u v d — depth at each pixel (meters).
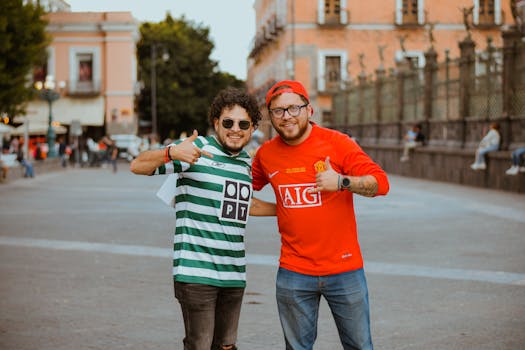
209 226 3.88
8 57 27.36
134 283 7.97
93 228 12.84
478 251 9.88
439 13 46.59
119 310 6.73
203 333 3.90
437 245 10.45
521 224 12.63
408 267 8.77
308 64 48.97
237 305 4.06
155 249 10.41
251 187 4.00
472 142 22.39
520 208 15.16
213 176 3.88
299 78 49.16
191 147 3.77
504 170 19.86
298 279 3.80
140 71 64.00
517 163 18.83
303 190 3.75
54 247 10.65
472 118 22.14
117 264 9.20
